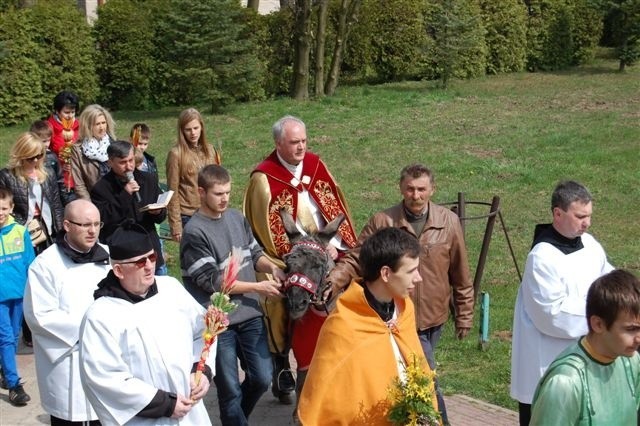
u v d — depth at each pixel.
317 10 23.78
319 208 6.75
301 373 5.96
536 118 20.36
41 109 22.11
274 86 24.50
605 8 26.75
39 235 8.47
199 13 21.47
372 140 18.64
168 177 8.98
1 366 7.62
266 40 24.20
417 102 22.66
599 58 29.78
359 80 26.58
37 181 8.46
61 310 5.55
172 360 4.45
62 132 10.04
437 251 6.14
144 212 7.45
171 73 22.31
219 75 22.02
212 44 21.59
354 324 4.15
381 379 4.11
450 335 8.62
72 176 8.32
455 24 24.50
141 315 4.42
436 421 4.05
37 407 7.31
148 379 4.39
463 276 6.35
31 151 8.34
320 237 6.25
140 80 23.59
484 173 15.88
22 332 8.88
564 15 27.81
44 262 5.59
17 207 8.37
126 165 7.29
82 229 5.57
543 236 5.39
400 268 4.12
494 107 21.81
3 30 21.16
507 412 7.00
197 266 5.88
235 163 17.05
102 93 23.70
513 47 27.23
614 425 3.60
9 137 20.20
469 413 6.97
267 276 6.16
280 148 6.66
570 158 16.56
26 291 5.63
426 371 4.19
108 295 4.43
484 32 26.44
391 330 4.23
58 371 5.60
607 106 21.48
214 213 5.99
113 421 4.32
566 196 5.23
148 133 9.43
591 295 3.52
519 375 5.50
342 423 4.07
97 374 4.30
